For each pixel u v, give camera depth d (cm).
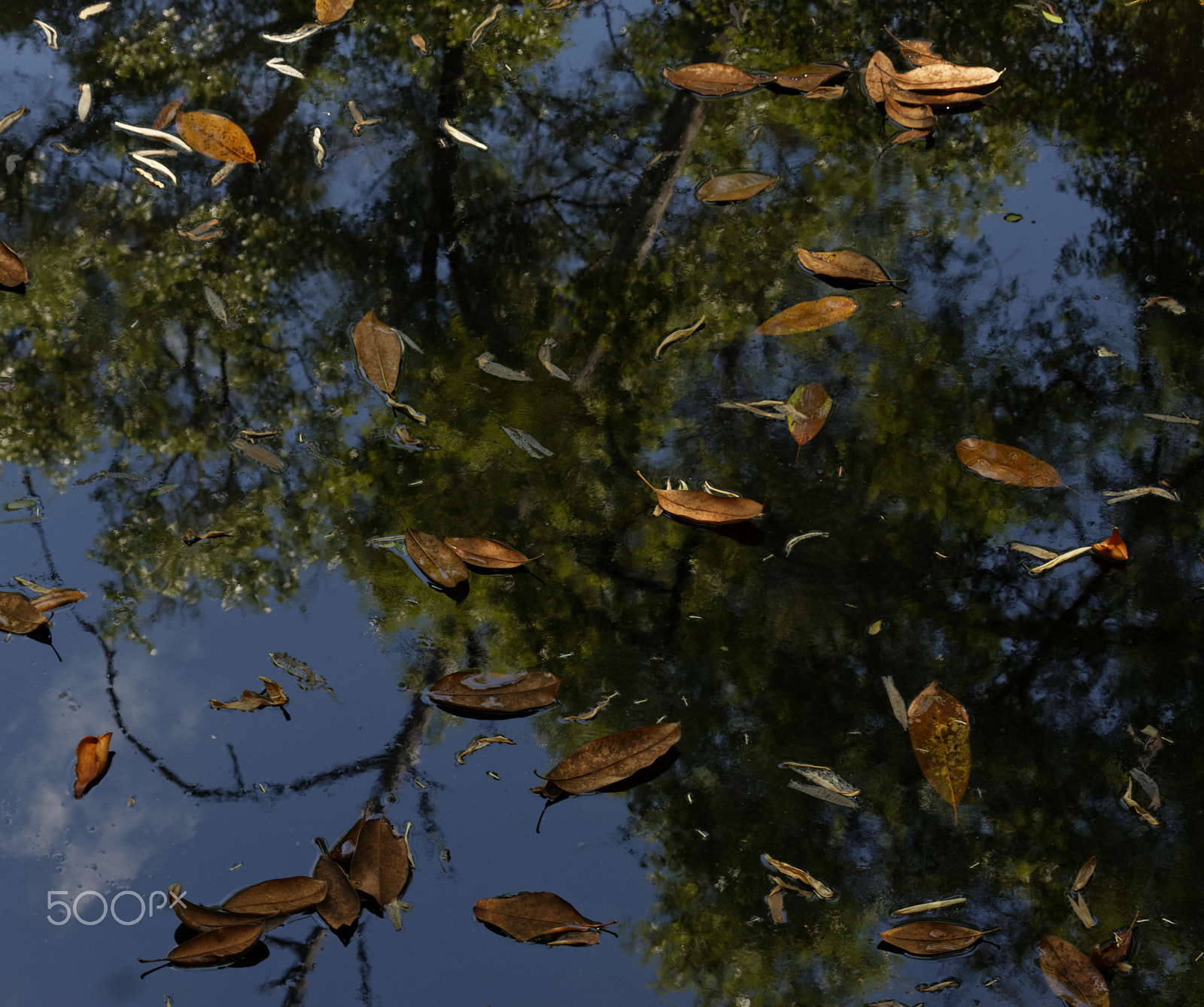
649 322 226
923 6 269
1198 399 219
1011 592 206
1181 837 194
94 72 252
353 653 201
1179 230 236
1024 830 194
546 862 191
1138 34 265
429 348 223
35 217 233
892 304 227
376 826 192
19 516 208
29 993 185
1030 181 242
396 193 240
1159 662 202
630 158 246
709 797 195
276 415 216
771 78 256
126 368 220
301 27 262
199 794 193
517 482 212
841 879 192
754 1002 187
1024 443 215
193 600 203
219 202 237
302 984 186
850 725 199
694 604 205
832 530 210
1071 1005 187
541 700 199
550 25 265
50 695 197
